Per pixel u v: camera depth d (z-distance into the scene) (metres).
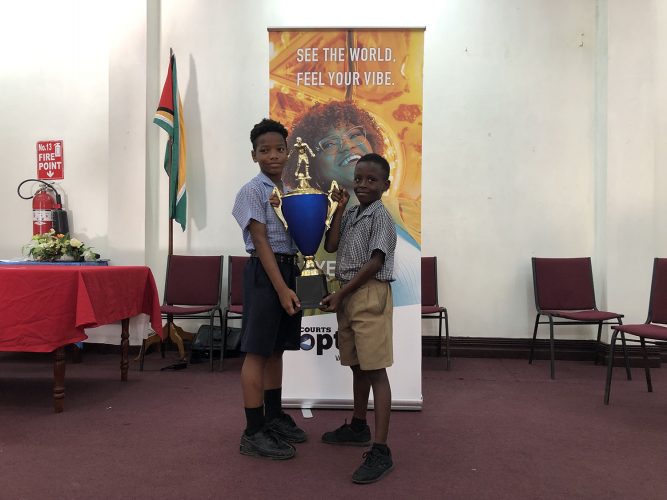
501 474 2.08
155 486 1.93
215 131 4.93
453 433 2.60
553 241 4.73
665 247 4.59
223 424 2.70
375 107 3.05
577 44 4.73
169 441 2.43
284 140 2.28
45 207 4.85
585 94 4.73
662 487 1.96
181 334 4.61
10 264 4.32
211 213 4.92
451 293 4.77
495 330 4.73
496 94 4.77
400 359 2.97
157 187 4.97
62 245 4.46
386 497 1.86
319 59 3.06
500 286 4.74
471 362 4.48
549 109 4.75
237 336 4.46
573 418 2.87
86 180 5.01
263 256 2.11
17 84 5.05
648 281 4.48
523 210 4.75
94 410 2.95
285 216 2.18
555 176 4.74
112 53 4.84
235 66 4.91
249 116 4.91
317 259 2.98
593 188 4.71
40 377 3.81
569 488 1.95
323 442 2.45
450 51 4.77
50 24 5.04
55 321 2.81
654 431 2.65
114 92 4.84
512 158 4.75
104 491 1.89
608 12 4.51
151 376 3.85
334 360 3.01
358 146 3.04
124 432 2.56
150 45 4.86
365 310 2.12
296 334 2.38
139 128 4.81
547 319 4.66
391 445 2.42
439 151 4.78
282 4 4.87
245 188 2.21
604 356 4.40
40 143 5.04
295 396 3.01
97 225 5.00
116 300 3.29
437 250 4.78
